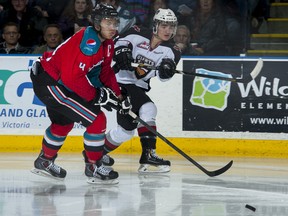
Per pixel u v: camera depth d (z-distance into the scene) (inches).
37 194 459.5
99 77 487.5
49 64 467.8
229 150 685.9
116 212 404.8
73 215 395.9
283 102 682.8
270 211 411.8
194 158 660.7
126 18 783.7
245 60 687.7
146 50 555.5
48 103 472.4
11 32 766.5
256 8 791.7
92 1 786.2
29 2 783.7
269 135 683.4
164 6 783.7
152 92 692.1
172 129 690.8
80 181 511.5
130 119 542.0
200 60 691.4
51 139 497.7
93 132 484.4
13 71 700.7
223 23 776.9
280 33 800.9
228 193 470.3
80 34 453.7
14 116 700.7
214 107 687.7
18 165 596.7
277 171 581.3
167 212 405.4
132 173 556.7
